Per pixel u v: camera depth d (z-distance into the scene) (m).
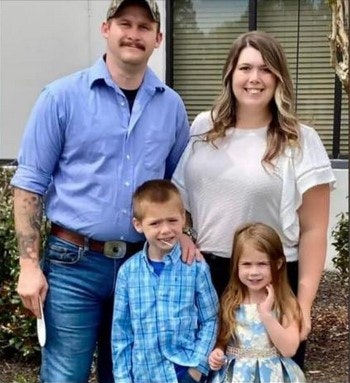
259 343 3.01
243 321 3.03
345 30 4.29
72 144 3.04
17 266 4.75
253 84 3.01
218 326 3.08
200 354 3.03
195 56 7.69
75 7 7.66
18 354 4.89
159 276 3.05
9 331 4.75
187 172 3.16
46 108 3.02
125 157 3.05
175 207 3.01
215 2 7.58
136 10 3.01
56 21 7.70
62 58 7.75
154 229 2.98
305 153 3.00
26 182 3.06
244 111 3.08
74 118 3.02
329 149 7.49
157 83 3.17
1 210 4.97
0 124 7.84
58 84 3.05
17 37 7.75
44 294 3.11
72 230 3.07
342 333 5.39
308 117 7.51
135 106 3.09
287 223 3.02
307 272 3.07
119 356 3.08
